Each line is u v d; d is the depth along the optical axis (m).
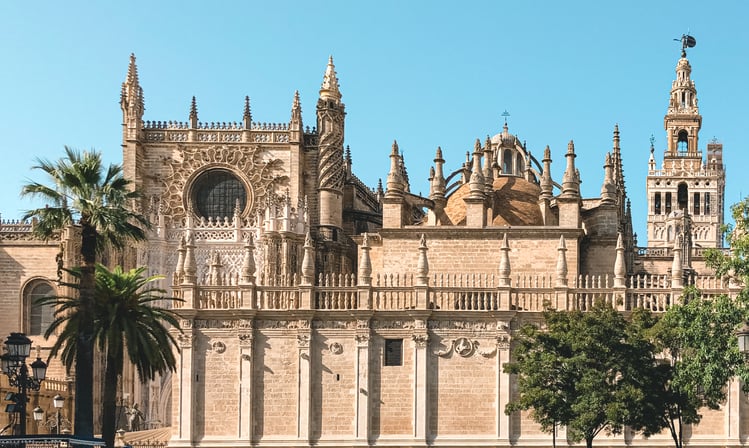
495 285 74.69
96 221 53.56
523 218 79.81
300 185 96.69
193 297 71.19
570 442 68.38
